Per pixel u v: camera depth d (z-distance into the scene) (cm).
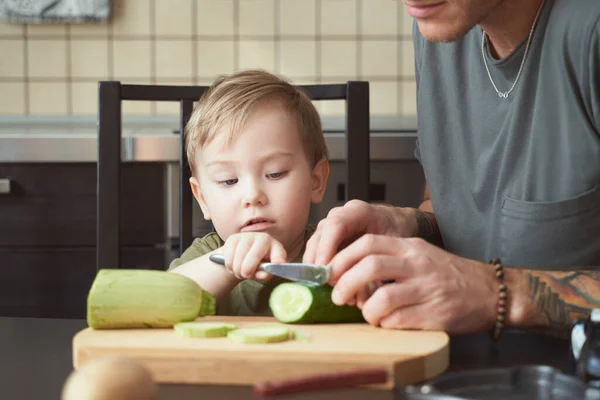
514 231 123
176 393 73
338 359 76
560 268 100
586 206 117
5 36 284
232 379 77
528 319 95
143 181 223
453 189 134
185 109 155
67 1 280
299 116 131
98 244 155
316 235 105
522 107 121
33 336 104
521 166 123
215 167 127
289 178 127
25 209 226
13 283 228
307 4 288
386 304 90
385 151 221
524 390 70
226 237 129
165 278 90
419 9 100
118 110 154
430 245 96
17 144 221
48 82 286
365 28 289
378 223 113
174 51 287
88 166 226
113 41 286
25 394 76
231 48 288
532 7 116
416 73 144
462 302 92
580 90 114
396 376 76
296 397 69
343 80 290
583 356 75
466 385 70
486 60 125
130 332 87
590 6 111
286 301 94
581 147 115
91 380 58
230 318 100
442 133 135
